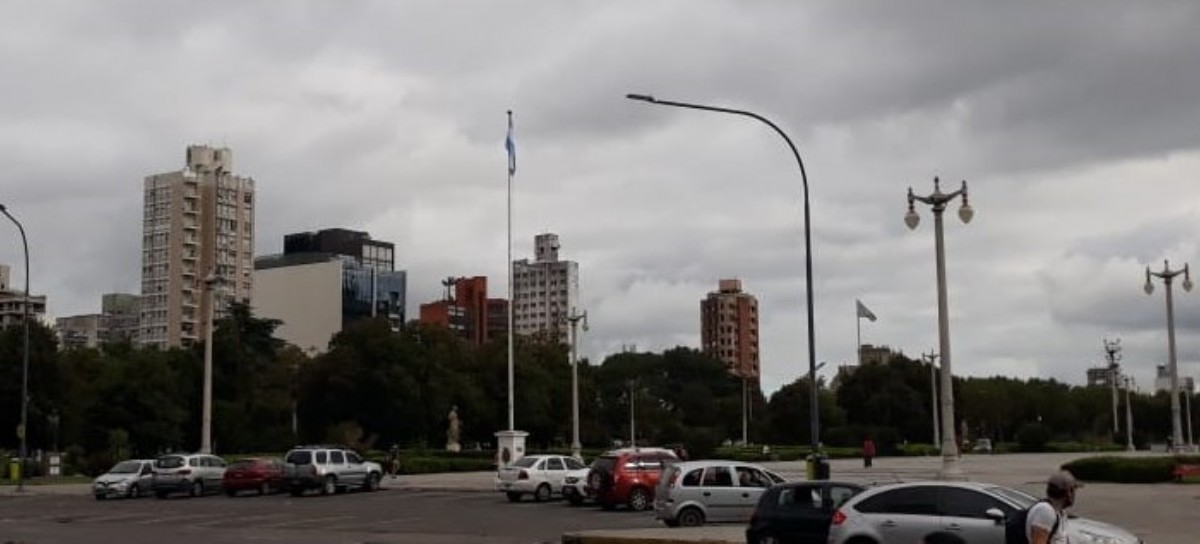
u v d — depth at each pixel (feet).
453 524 109.70
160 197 565.53
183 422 303.48
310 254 598.75
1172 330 190.70
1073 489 34.83
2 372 280.51
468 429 344.28
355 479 170.50
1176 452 187.11
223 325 341.41
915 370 426.51
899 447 338.75
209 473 176.04
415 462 228.63
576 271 543.39
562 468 147.43
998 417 463.01
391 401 319.06
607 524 107.34
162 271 560.61
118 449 256.93
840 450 325.83
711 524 97.35
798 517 72.84
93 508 142.61
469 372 350.64
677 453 162.50
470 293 592.60
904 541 60.08
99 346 403.34
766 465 233.14
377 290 583.58
